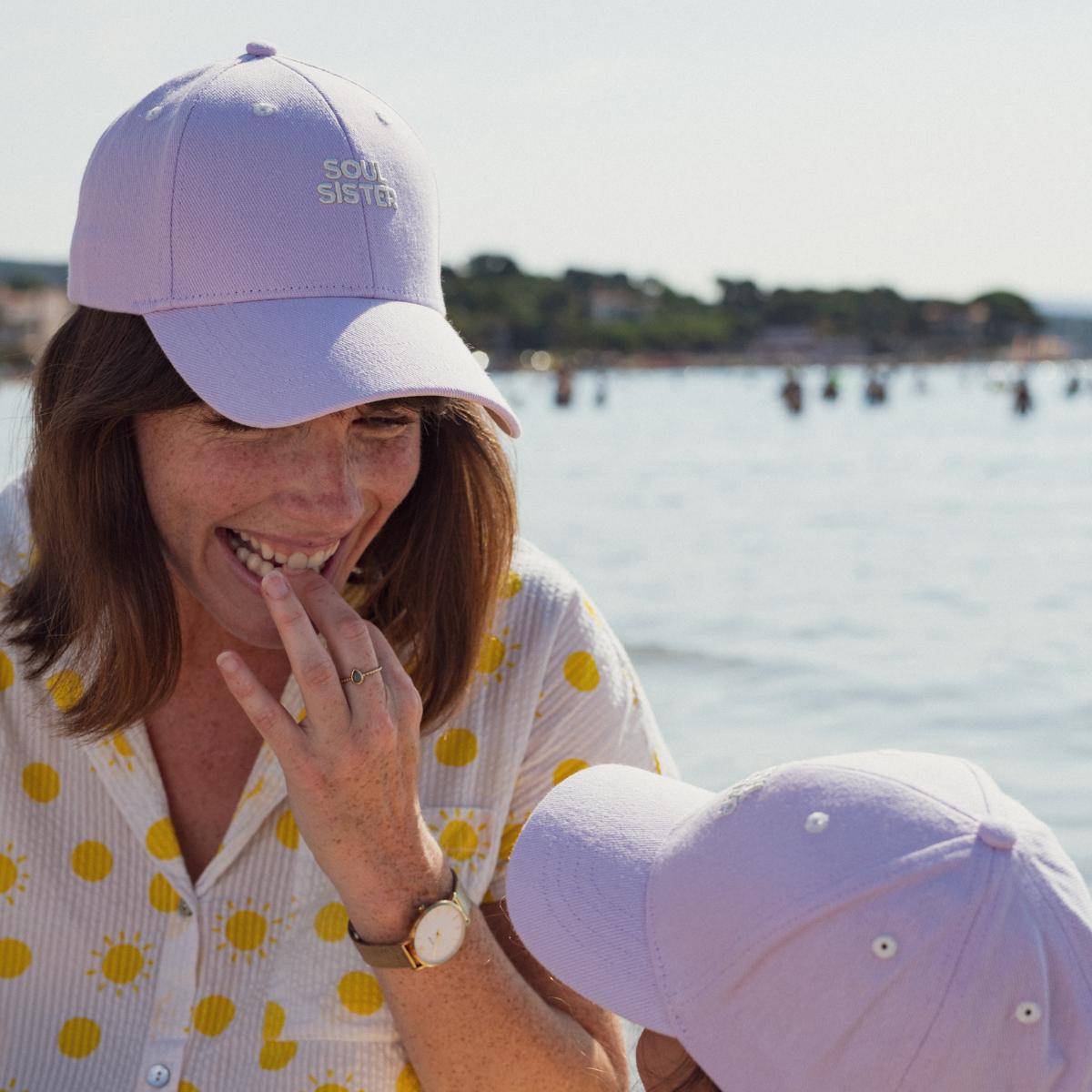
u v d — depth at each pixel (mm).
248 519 1705
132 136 1693
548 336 173375
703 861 1560
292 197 1650
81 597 1783
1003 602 12422
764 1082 1448
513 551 2029
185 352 1622
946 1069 1347
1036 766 6785
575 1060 1869
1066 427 48500
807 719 7910
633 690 2127
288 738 1693
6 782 1892
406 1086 1896
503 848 2021
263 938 1902
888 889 1388
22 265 115062
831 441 40812
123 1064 1867
